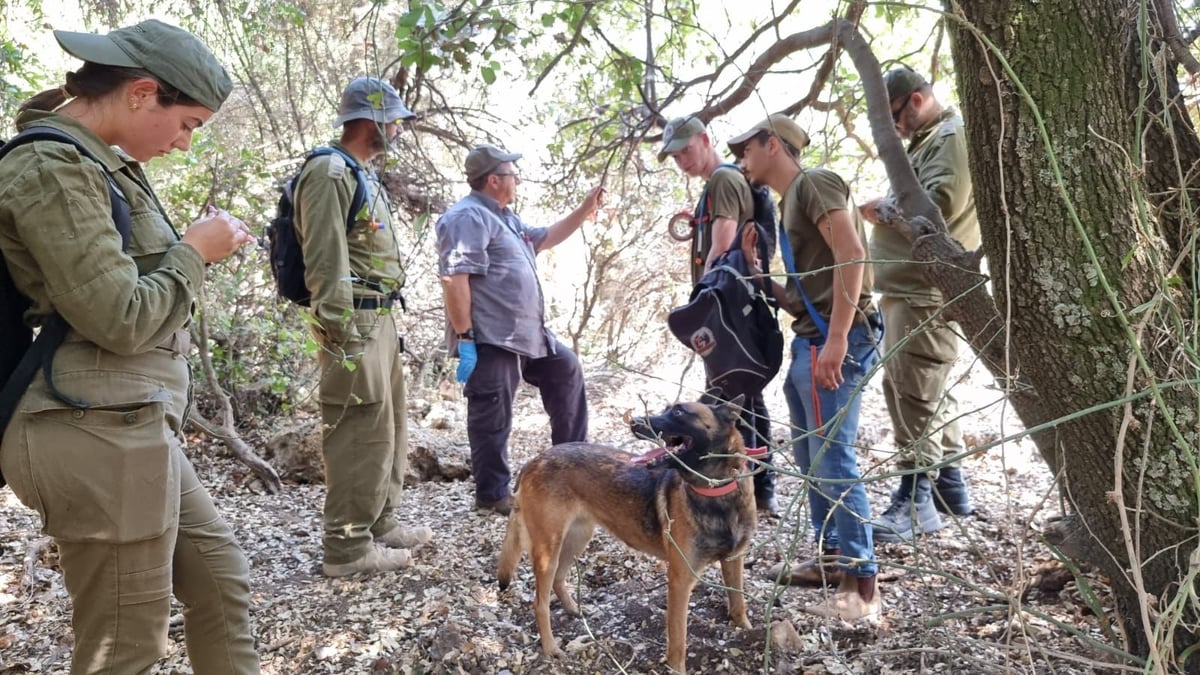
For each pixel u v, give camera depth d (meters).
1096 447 2.39
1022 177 2.28
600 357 9.03
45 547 4.26
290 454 5.88
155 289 2.17
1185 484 2.29
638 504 3.48
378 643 3.49
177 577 2.51
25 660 3.36
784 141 3.66
